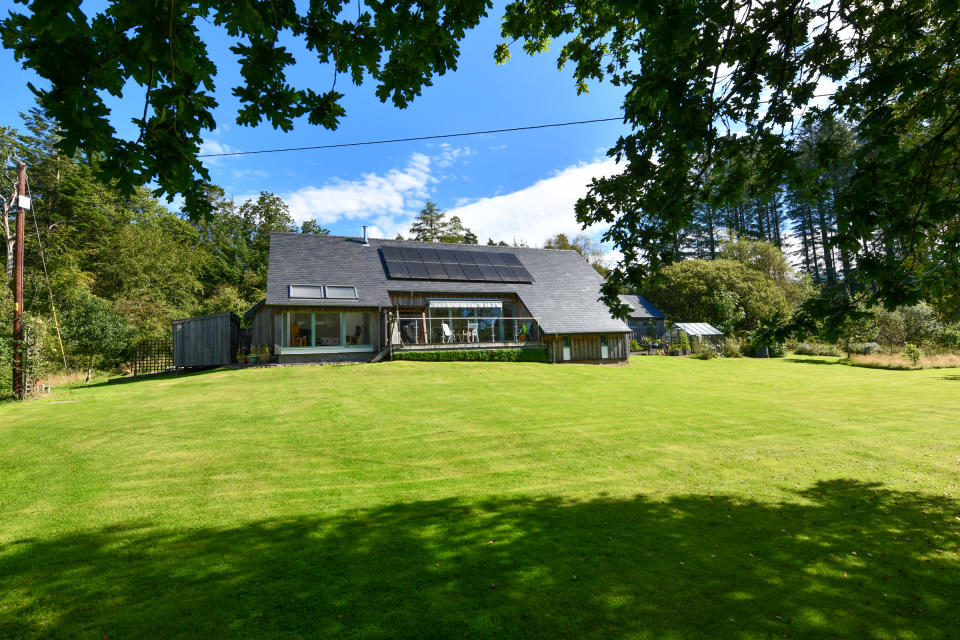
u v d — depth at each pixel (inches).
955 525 200.2
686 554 168.9
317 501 228.1
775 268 1706.4
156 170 100.8
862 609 132.8
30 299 979.3
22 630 120.6
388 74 125.0
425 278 951.6
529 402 510.3
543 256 1197.7
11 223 1119.0
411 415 434.3
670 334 1354.6
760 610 131.6
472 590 141.3
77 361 978.1
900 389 669.9
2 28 78.7
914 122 187.5
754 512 215.3
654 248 199.2
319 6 109.0
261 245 2150.6
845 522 203.3
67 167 1293.1
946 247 174.4
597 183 199.2
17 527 194.2
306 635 117.8
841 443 354.9
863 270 165.0
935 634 120.6
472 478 269.3
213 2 97.6
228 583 145.3
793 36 166.7
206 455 310.0
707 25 145.4
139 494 237.5
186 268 1535.4
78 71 84.7
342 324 843.4
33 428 380.5
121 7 86.3
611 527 194.7
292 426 389.4
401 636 117.5
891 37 173.3
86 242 1312.7
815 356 1293.1
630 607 132.0
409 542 177.6
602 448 336.2
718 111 165.9
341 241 1005.8
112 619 125.5
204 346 818.2
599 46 227.5
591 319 1002.1
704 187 187.3
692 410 484.4
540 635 118.1
